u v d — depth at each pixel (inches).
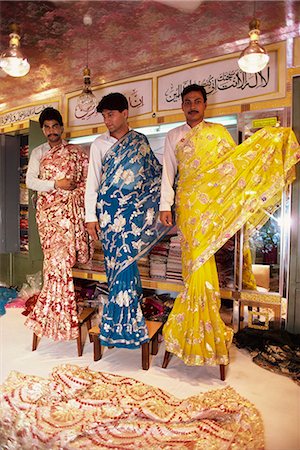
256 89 107.7
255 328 107.5
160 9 97.3
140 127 129.8
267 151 91.5
